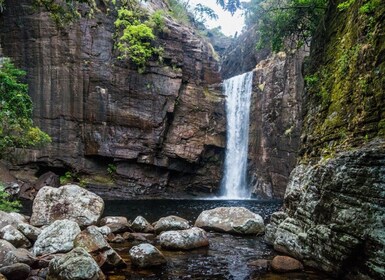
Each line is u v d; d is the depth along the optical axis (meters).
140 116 30.27
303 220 8.95
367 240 6.47
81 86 29.05
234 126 35.16
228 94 36.50
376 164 6.53
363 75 8.16
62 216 12.34
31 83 28.16
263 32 18.48
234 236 11.91
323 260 7.74
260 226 12.38
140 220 12.50
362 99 7.94
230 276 7.71
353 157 7.17
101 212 13.12
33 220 12.12
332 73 10.55
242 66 41.09
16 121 16.14
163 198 30.52
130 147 29.84
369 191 6.57
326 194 7.90
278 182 29.62
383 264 6.06
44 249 8.52
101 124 29.48
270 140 30.92
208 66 36.03
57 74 28.52
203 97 33.69
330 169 7.88
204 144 32.97
